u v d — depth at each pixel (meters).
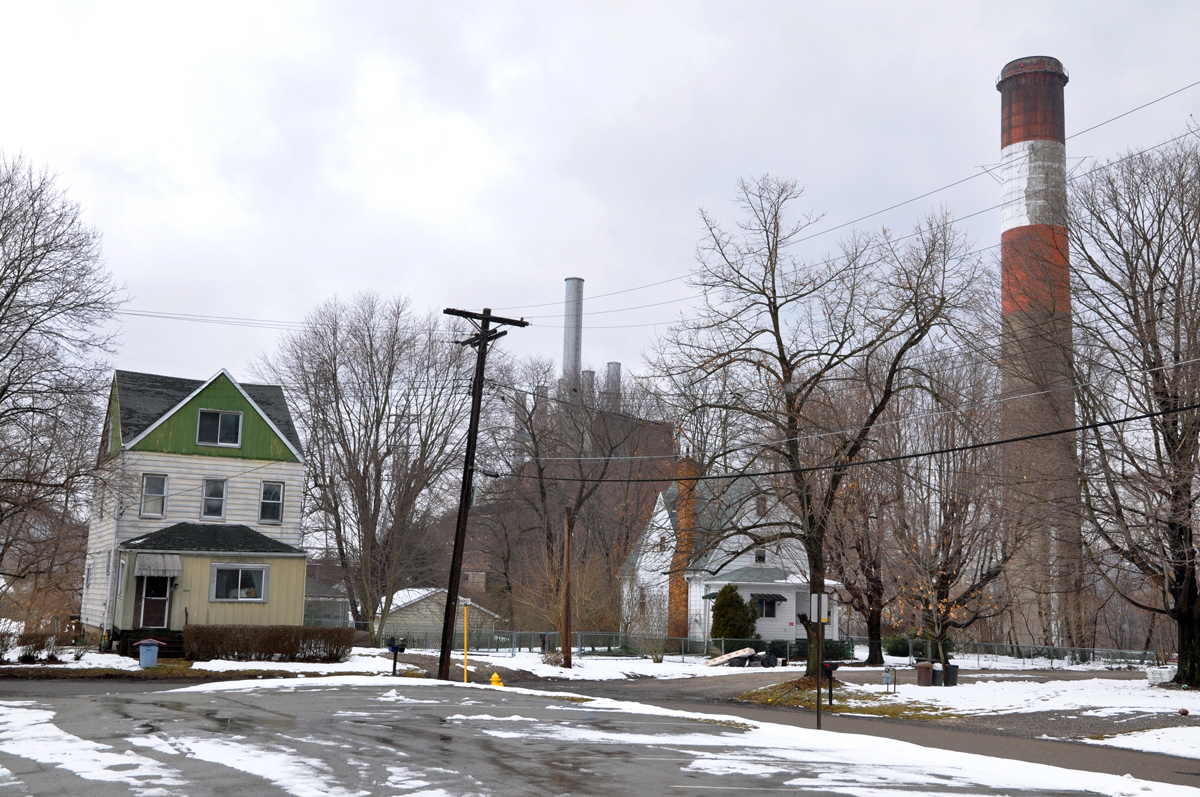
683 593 62.56
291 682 29.39
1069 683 31.34
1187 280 26.92
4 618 50.75
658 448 60.44
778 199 30.70
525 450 60.03
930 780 13.30
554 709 22.38
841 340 30.09
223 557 38.06
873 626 45.16
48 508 34.31
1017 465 31.89
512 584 61.66
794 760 14.95
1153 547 27.31
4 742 14.88
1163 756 18.58
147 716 18.67
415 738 16.00
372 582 54.06
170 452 40.03
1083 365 28.66
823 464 35.00
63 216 32.06
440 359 56.44
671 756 14.92
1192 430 25.55
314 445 54.75
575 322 82.88
